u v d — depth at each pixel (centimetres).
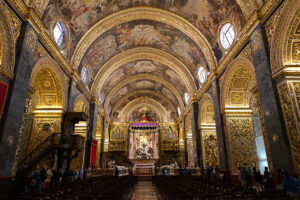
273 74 862
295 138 757
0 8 764
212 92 1625
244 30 1090
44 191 622
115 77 2569
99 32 1664
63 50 1367
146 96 3350
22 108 874
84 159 1844
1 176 739
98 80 2119
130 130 3275
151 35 2003
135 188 1493
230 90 1370
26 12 916
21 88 866
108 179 1516
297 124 751
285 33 830
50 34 1167
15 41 852
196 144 1928
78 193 641
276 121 827
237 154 1288
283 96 819
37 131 1282
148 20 1781
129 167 2634
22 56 872
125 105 3328
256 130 1900
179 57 2117
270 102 869
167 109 3334
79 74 1688
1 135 746
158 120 3397
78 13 1412
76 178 1427
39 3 993
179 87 2602
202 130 1928
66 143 1241
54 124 1295
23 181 761
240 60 1168
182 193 565
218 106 1457
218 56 1527
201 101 1916
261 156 1805
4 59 802
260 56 952
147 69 2664
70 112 1352
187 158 2491
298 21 800
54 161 1208
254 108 1909
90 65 1917
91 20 1557
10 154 791
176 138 3127
